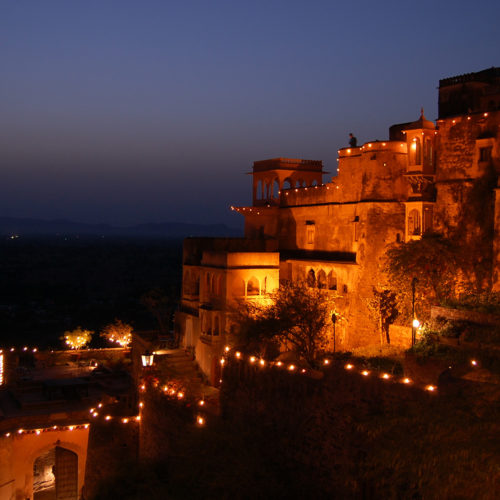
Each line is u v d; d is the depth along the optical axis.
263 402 25.75
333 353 29.89
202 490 24.27
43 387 40.12
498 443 16.33
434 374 21.00
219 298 36.66
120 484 28.52
